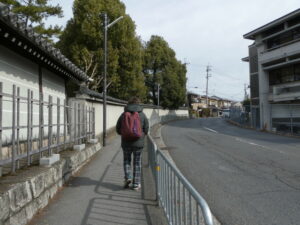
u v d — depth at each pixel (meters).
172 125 34.25
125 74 24.22
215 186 6.33
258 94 29.66
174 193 3.46
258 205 5.07
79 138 8.55
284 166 8.52
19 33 5.73
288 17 24.80
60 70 9.43
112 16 22.56
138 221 4.21
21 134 7.02
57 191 5.58
